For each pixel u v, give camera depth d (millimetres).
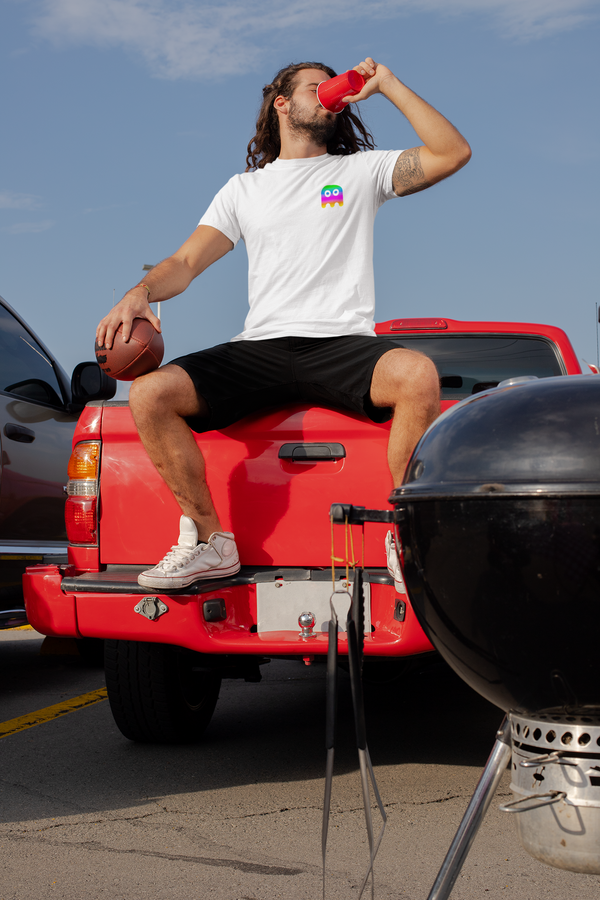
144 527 3029
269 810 2582
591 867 975
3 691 4520
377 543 2898
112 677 3162
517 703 1020
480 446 980
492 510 935
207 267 3232
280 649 2684
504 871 2117
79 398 4527
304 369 2855
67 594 2805
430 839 2334
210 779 2908
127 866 2156
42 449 4711
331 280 3043
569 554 890
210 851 2254
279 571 2906
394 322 4535
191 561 2719
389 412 2869
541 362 4543
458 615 1008
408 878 2070
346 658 2721
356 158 3164
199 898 1967
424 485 1025
